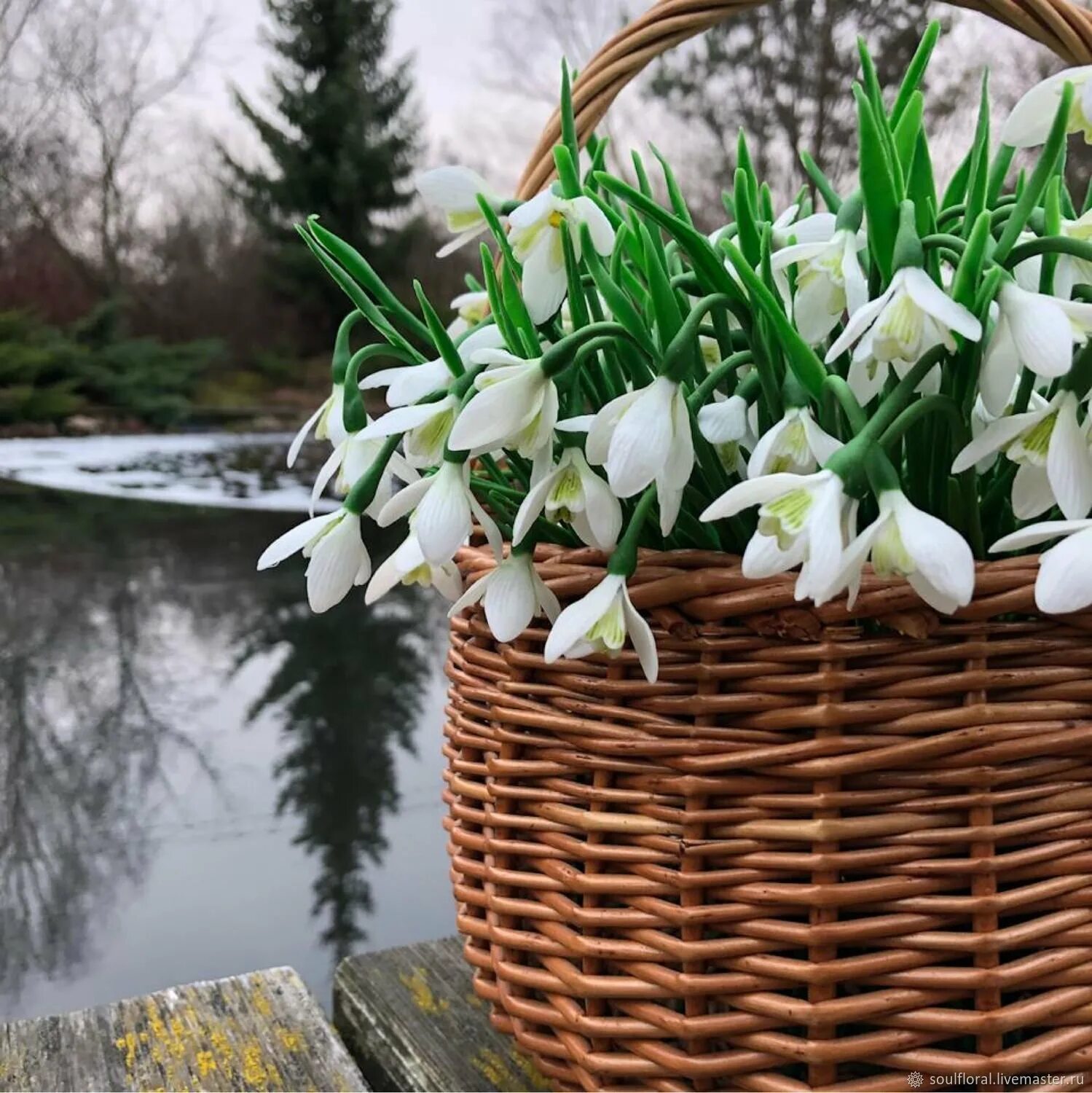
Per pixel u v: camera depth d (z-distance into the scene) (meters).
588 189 0.36
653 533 0.37
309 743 1.46
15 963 1.00
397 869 1.18
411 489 0.35
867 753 0.31
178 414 4.19
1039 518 0.36
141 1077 0.44
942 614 0.31
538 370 0.32
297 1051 0.46
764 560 0.29
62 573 2.24
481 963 0.39
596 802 0.34
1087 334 0.30
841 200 0.42
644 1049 0.33
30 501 2.78
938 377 0.33
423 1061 0.46
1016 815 0.32
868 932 0.31
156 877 1.15
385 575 0.39
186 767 1.37
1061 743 0.31
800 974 0.31
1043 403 0.36
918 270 0.30
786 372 0.35
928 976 0.31
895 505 0.29
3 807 1.28
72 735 1.46
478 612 0.38
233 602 2.12
